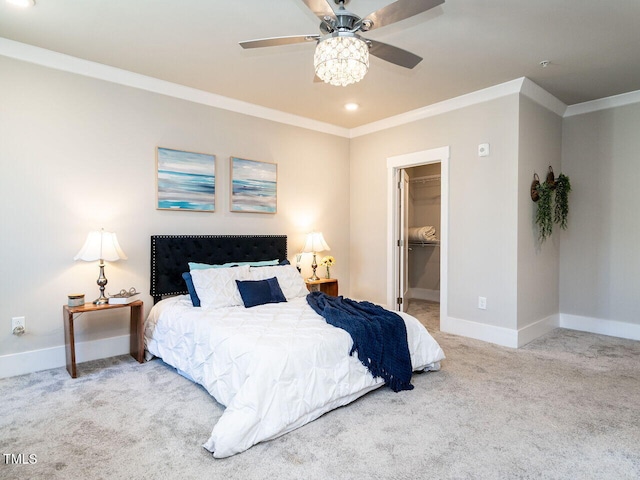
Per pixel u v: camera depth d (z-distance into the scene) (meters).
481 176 3.88
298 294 3.79
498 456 1.88
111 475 1.72
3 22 2.56
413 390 2.66
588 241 4.29
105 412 2.32
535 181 3.87
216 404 2.43
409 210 6.42
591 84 3.67
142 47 2.91
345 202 5.26
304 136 4.77
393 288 4.81
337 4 2.17
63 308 3.11
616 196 4.09
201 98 3.85
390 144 4.77
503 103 3.69
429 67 3.26
